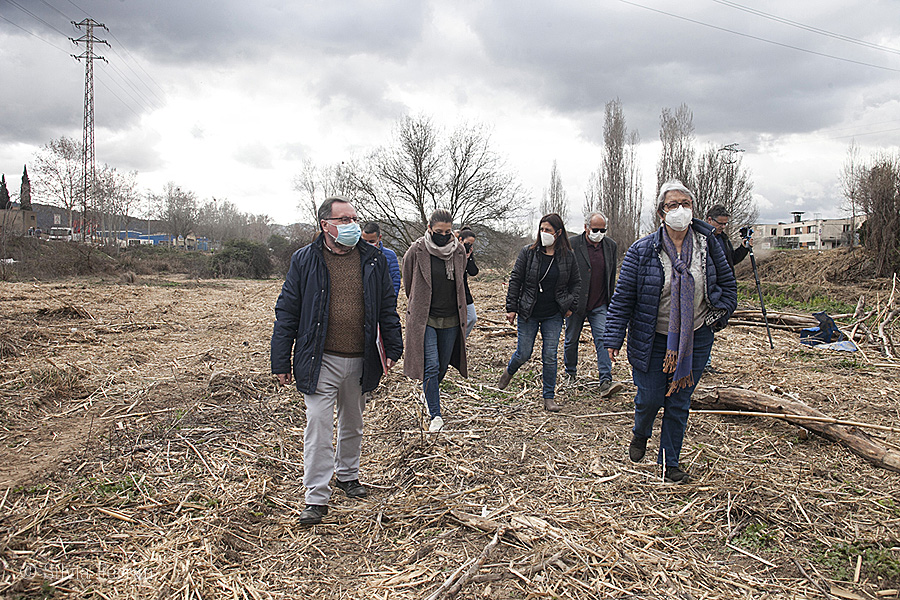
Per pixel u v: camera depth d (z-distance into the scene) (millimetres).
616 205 38844
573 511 3385
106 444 4465
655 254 3707
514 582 2715
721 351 8250
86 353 7961
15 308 12734
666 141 32281
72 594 2598
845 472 3883
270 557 2996
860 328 9266
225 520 3273
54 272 27562
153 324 11102
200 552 2932
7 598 2549
